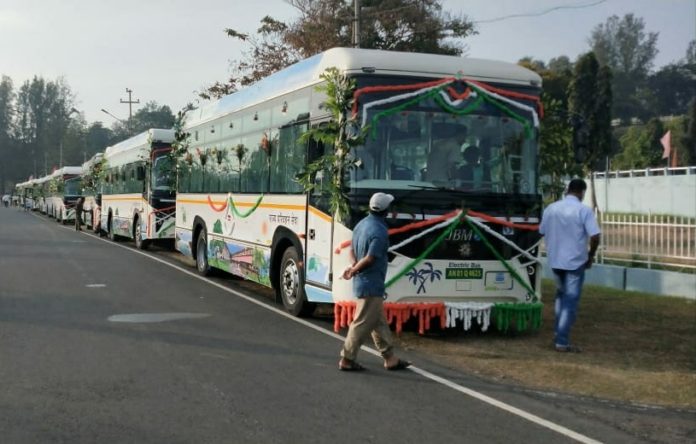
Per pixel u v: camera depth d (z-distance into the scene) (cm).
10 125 12900
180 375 723
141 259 1958
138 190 2278
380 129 875
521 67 944
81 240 2733
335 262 903
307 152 990
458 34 2814
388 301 873
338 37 2670
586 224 890
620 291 1395
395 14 2686
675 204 1980
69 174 4259
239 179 1302
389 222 871
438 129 894
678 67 9275
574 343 961
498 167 912
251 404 631
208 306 1161
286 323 1022
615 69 9900
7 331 923
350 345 750
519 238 917
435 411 627
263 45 2850
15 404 616
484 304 904
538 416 623
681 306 1234
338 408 627
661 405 677
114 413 597
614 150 6112
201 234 1566
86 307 1121
